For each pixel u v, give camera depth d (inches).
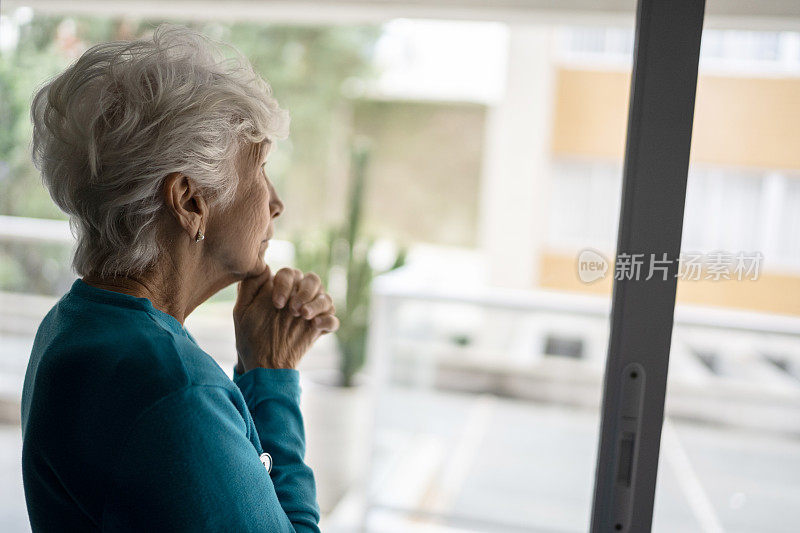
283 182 413.7
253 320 39.0
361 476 138.6
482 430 119.7
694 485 85.2
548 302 118.9
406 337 120.0
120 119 28.9
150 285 30.7
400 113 454.6
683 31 39.1
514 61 237.8
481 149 454.3
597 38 249.6
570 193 252.4
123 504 26.5
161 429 26.5
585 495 117.6
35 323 155.8
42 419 27.8
